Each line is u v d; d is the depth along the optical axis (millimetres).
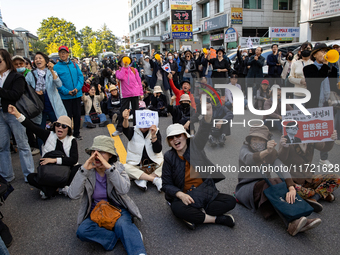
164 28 40062
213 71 8961
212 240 2420
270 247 2295
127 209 2531
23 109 3564
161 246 2359
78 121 5566
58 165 3104
